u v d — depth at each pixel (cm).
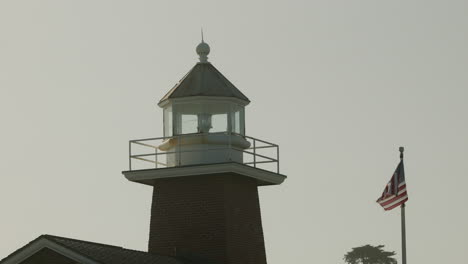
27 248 10031
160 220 11606
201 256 11388
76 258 9925
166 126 11825
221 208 11381
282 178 12006
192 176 11512
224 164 11300
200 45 11988
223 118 11681
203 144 11531
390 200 11275
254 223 11831
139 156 11631
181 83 11775
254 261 11762
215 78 11788
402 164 11288
